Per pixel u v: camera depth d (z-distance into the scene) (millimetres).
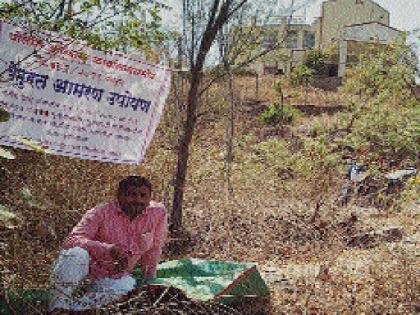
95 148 5160
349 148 14055
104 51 5129
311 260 6980
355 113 14836
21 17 5496
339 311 4980
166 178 7891
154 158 7949
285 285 5609
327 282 5629
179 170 7527
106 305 4105
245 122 16531
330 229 8273
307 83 27172
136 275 5117
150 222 4816
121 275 4629
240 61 8133
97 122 5141
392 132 12789
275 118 18500
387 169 11891
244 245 7551
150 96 5422
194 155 9070
